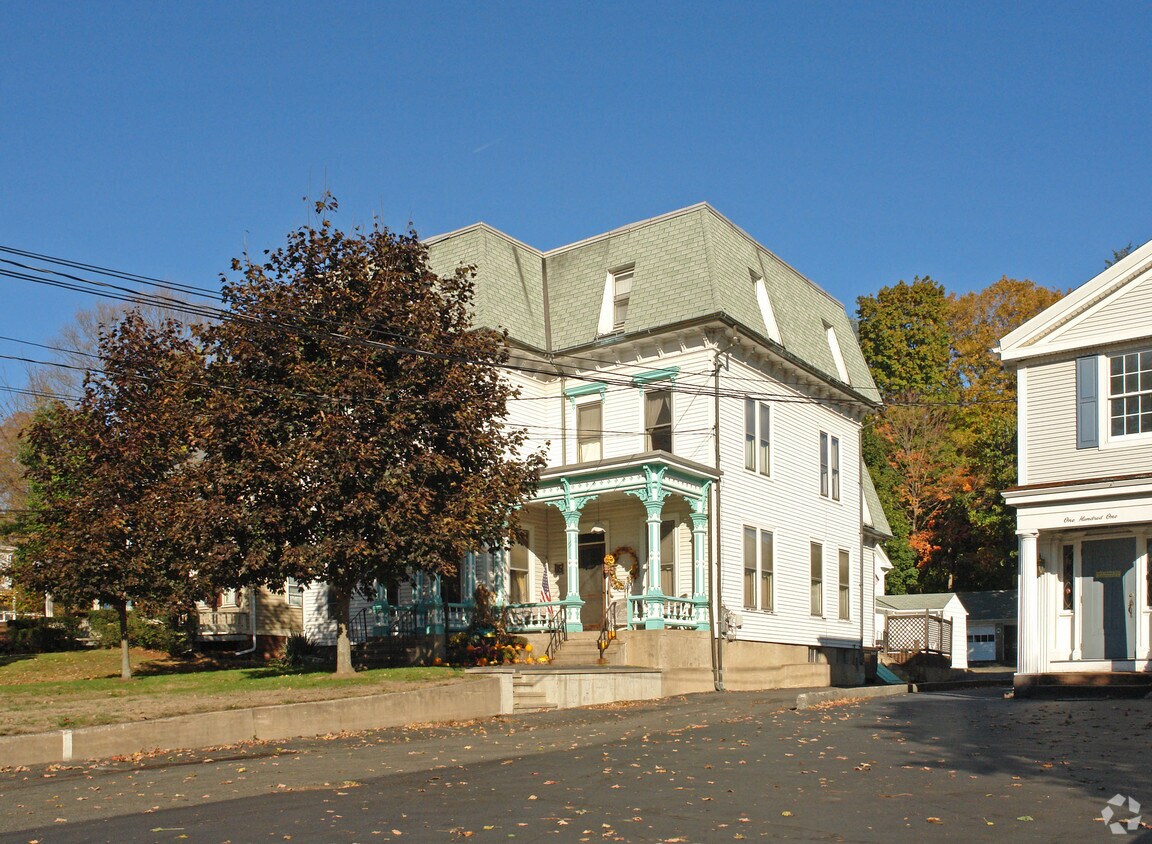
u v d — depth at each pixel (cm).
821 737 1692
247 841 1030
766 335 3347
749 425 3244
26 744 1594
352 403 2294
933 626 4447
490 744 1767
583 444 3253
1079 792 1187
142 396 2894
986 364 6594
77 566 2831
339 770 1495
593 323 3266
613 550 3192
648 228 3288
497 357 2542
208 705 1898
